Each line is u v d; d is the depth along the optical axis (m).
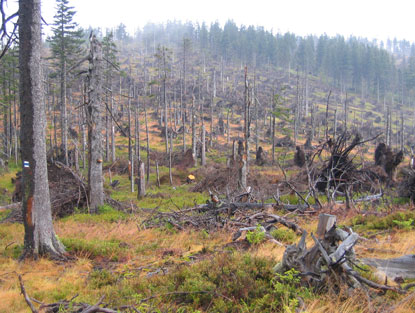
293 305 4.70
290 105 91.19
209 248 9.04
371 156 40.25
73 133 51.03
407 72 127.62
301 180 20.03
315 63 145.00
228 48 141.38
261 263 6.36
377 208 13.33
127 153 51.16
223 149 56.09
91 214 16.22
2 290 6.83
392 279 5.82
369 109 107.12
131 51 160.88
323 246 5.59
